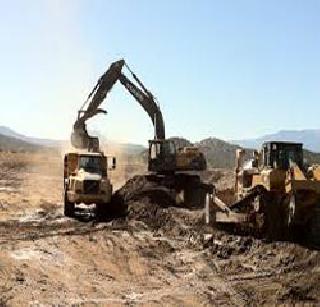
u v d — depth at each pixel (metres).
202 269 19.03
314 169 21.80
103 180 27.59
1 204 32.81
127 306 15.18
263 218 21.39
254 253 20.23
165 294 16.42
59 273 17.75
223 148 90.25
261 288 17.03
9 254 19.33
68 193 27.81
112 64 35.66
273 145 22.78
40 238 22.25
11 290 15.63
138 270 18.75
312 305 15.75
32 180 50.38
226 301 16.05
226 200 24.41
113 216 27.98
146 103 36.12
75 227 25.20
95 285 16.86
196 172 32.19
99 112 35.50
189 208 28.78
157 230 24.67
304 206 20.70
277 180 21.34
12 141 157.25
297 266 18.75
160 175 31.47
